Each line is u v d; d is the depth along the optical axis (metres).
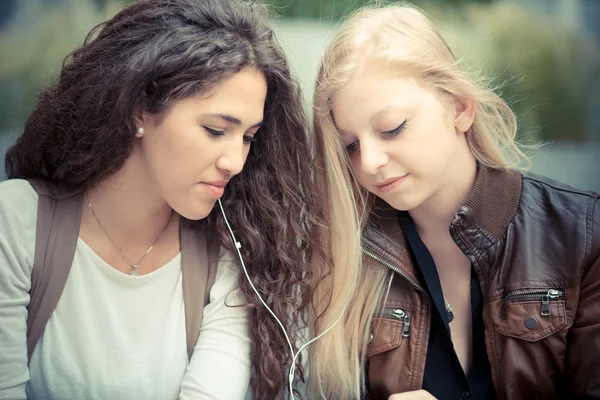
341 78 1.52
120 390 1.53
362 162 1.53
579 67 4.20
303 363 1.82
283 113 1.60
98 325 1.54
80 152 1.53
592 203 1.66
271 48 1.50
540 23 4.19
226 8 1.48
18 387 1.45
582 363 1.62
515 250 1.65
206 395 1.52
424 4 4.04
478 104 1.66
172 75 1.40
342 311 1.70
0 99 3.65
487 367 1.69
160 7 1.49
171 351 1.56
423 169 1.53
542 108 4.12
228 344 1.58
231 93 1.40
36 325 1.50
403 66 1.50
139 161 1.51
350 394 1.77
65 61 1.62
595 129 4.15
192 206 1.47
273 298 1.64
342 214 1.67
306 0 3.59
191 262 1.60
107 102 1.49
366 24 1.57
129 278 1.55
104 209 1.57
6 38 3.96
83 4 4.08
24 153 1.63
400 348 1.71
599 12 4.27
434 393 1.71
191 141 1.41
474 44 3.86
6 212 1.47
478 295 1.70
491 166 1.68
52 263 1.50
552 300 1.61
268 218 1.65
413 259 1.72
